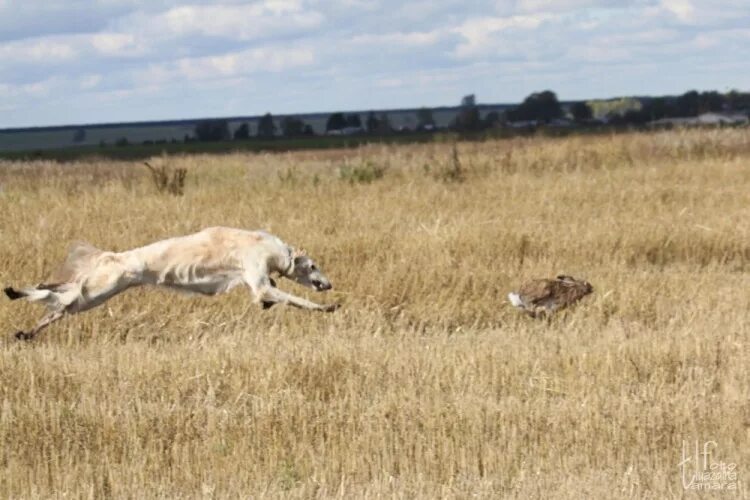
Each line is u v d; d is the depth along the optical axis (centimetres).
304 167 6581
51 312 2788
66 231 3950
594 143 7169
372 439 2072
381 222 4266
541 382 2394
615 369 2506
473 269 3481
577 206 4775
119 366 2483
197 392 2361
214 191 5200
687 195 5116
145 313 3058
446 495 1845
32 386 2338
